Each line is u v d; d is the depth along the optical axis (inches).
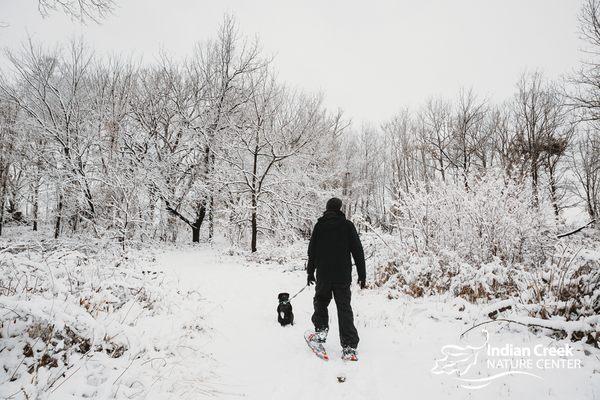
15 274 163.2
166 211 691.4
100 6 264.2
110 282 177.8
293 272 367.6
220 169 631.8
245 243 649.0
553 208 305.9
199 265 420.8
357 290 256.2
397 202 318.7
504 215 265.0
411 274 242.4
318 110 729.6
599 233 339.6
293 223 635.5
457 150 965.2
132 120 706.2
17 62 623.5
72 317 121.1
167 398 107.1
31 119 628.7
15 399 92.5
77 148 601.3
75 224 684.1
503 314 168.9
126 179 527.5
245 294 262.4
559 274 176.4
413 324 176.1
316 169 709.3
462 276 220.4
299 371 132.7
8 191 850.1
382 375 128.0
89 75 680.4
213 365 135.0
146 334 143.1
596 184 928.9
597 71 531.5
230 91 716.0
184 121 718.5
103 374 112.0
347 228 155.1
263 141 598.2
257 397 114.2
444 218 294.0
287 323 188.2
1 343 111.2
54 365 109.8
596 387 107.8
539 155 783.1
